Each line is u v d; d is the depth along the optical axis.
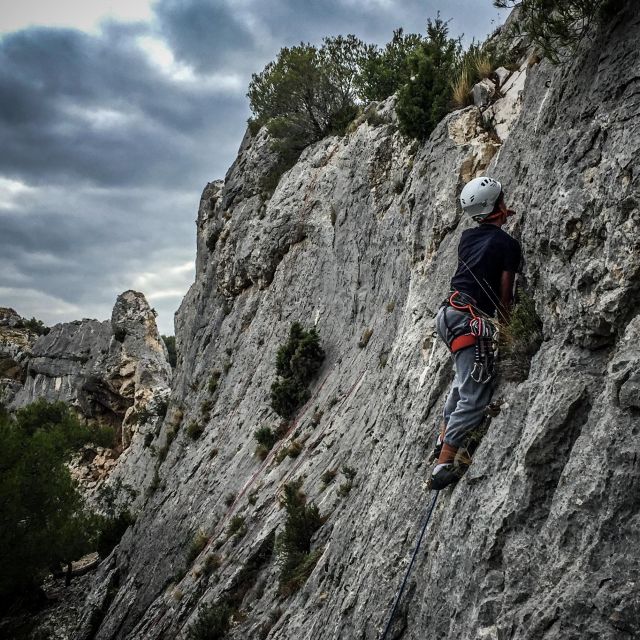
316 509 11.66
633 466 3.44
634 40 4.57
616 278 4.07
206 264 35.34
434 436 6.70
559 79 5.56
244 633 11.18
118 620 21.89
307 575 10.46
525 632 3.60
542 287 4.94
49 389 63.03
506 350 5.20
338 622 6.76
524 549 3.98
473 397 5.10
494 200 5.33
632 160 4.12
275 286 24.92
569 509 3.69
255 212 28.72
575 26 5.25
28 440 24.92
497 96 9.96
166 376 57.72
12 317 81.56
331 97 26.98
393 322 14.27
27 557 21.78
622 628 3.17
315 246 23.03
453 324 5.20
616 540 3.39
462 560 4.54
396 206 16.59
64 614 27.11
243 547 14.17
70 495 26.80
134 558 25.92
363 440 11.89
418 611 5.23
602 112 4.62
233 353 27.41
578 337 4.33
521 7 5.41
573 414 4.06
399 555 6.08
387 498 7.20
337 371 17.67
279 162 29.03
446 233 9.08
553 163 5.20
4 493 21.12
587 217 4.46
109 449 53.81
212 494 20.84
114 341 58.94
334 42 27.25
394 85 24.89
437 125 10.79
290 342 19.91
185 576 17.62
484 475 4.70
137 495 41.16
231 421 23.84
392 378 9.10
